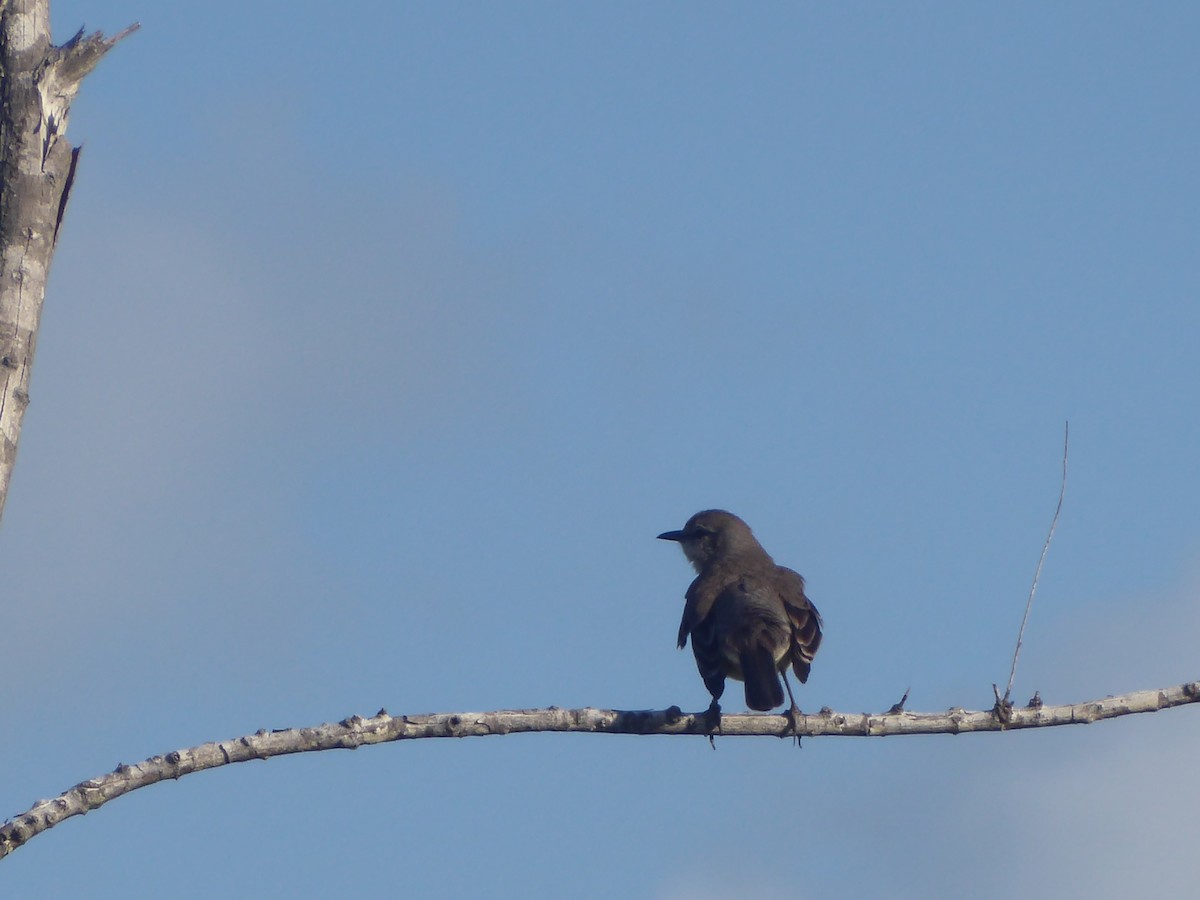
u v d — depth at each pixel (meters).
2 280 11.23
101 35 11.92
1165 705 13.40
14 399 10.99
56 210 11.61
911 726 13.62
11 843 10.42
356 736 11.68
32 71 11.60
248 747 11.31
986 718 13.49
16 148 11.48
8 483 10.84
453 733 12.17
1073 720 13.37
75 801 10.66
